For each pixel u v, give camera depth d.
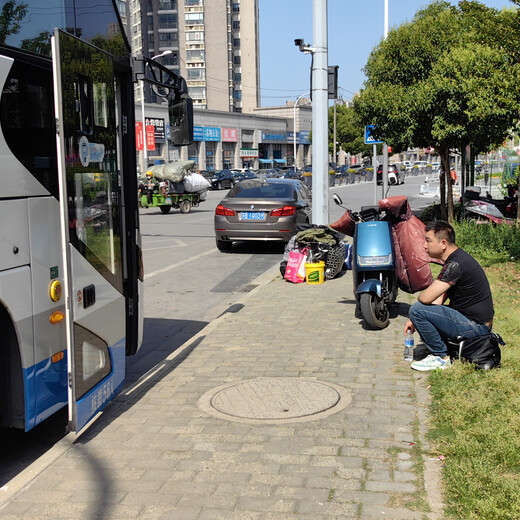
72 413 3.96
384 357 5.92
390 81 15.07
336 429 4.31
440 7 16.12
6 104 3.60
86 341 4.18
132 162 5.36
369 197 35.69
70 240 3.90
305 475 3.67
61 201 3.81
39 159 3.91
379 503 3.33
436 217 17.45
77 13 4.38
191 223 22.14
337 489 3.50
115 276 4.69
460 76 13.14
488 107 12.62
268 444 4.12
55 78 3.72
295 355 6.12
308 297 8.88
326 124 11.58
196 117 80.19
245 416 4.62
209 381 5.47
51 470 3.91
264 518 3.25
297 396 4.98
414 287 6.96
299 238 10.27
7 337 3.78
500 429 3.97
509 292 8.20
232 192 14.30
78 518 3.37
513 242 10.93
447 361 5.39
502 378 4.90
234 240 13.91
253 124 93.25
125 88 5.23
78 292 4.05
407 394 4.92
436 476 3.58
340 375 5.45
